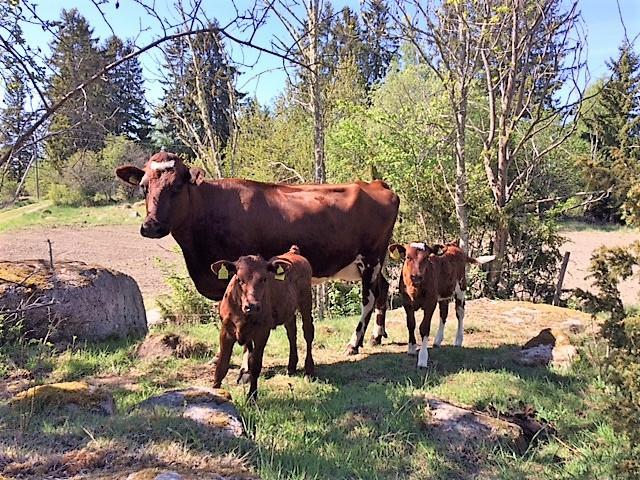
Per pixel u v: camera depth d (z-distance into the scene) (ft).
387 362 11.21
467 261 12.90
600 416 8.66
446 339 13.12
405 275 11.19
